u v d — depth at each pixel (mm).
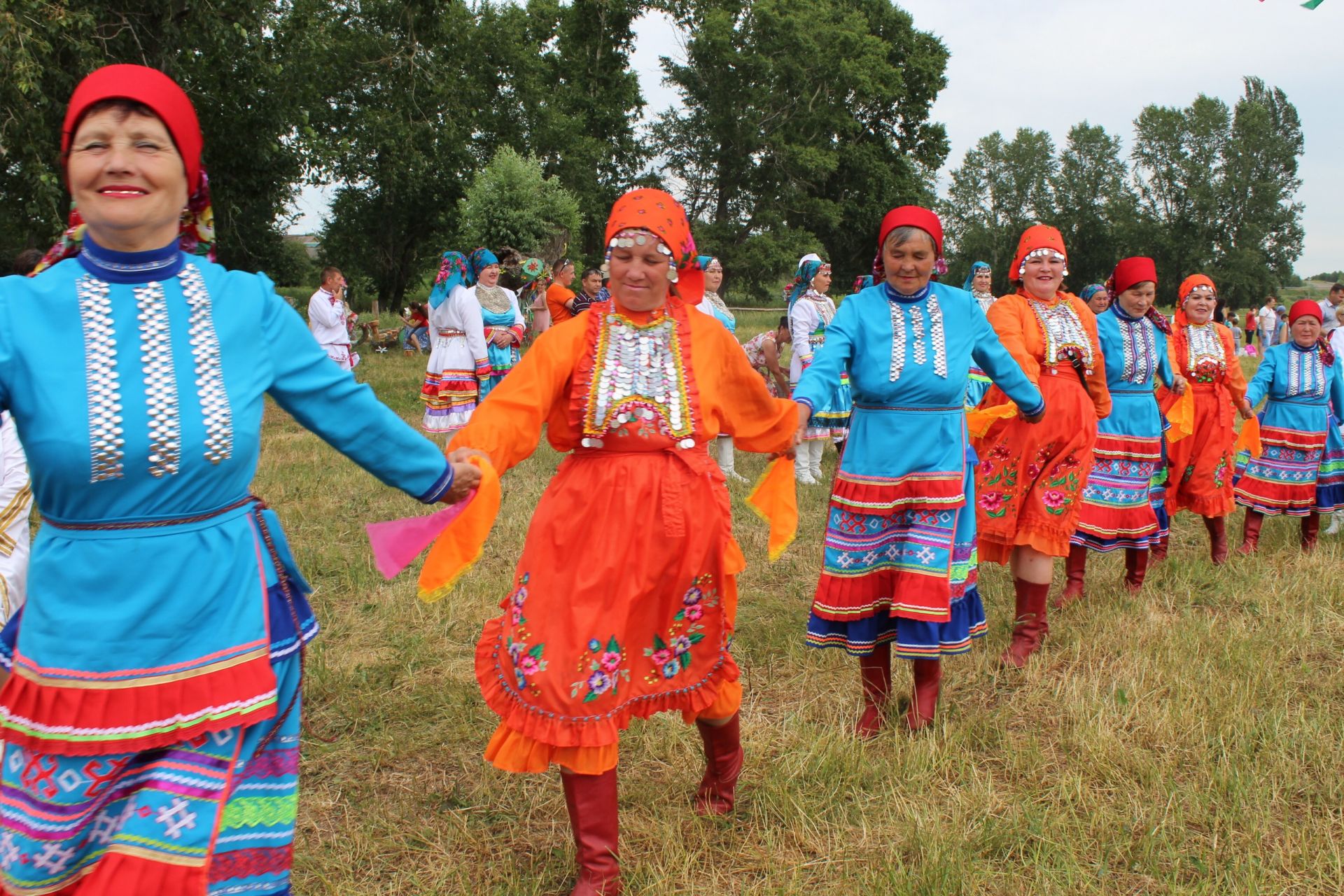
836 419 8656
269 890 2336
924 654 3965
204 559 2115
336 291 12227
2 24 10266
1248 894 2938
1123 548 6238
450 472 2529
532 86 36156
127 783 2074
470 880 3104
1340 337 10734
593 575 2824
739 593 5773
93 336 2006
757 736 3961
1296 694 4348
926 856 3125
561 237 27719
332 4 23469
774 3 45031
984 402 5020
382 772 3742
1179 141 71938
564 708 2781
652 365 2938
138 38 13352
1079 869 3082
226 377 2125
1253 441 6844
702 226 46656
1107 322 5707
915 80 50750
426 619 5145
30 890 2037
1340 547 7027
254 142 16922
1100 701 4195
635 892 3008
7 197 13180
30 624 2072
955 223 81375
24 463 3465
